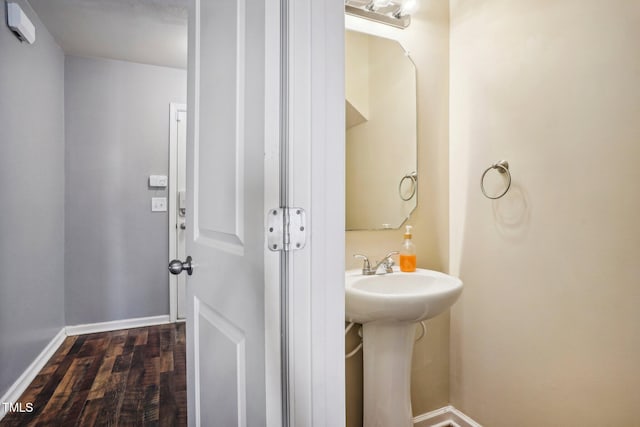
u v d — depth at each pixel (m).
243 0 0.72
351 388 1.50
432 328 1.69
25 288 2.08
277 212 0.62
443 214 1.72
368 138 1.55
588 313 1.21
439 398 1.71
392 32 1.60
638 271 1.08
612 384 1.14
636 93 1.08
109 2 2.16
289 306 0.63
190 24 1.13
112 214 2.94
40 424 1.73
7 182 1.87
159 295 3.10
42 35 2.36
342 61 0.68
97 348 2.60
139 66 3.00
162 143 3.07
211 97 0.91
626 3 1.11
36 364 2.23
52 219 2.54
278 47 0.62
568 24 1.26
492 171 1.53
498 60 1.50
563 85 1.27
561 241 1.28
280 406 0.63
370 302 1.12
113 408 1.87
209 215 0.92
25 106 2.09
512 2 1.45
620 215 1.12
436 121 1.70
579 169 1.23
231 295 0.78
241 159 0.72
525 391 1.40
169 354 2.51
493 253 1.53
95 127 2.88
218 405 0.87
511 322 1.46
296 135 0.63
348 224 1.51
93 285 2.89
